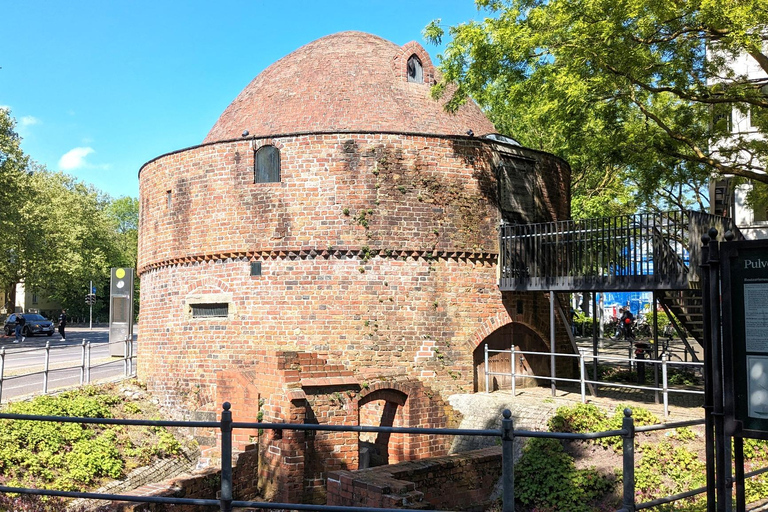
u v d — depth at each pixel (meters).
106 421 5.49
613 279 13.73
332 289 15.36
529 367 17.45
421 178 15.81
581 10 13.38
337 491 9.75
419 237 15.68
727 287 5.41
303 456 12.00
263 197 15.83
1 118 41.53
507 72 15.88
